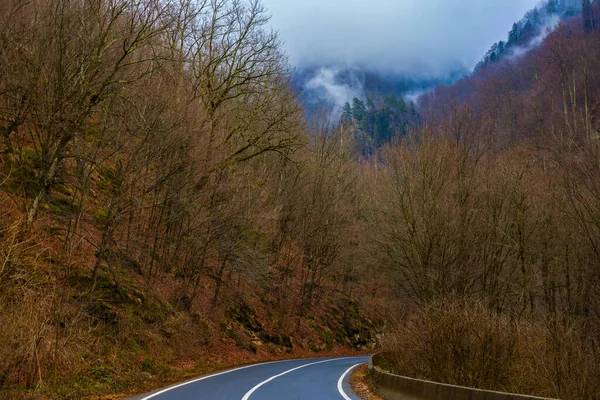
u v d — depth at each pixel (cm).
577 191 2428
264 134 2891
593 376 1412
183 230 2488
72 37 1644
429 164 3073
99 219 2122
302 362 2575
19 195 1783
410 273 3161
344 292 4856
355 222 4297
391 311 4784
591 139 2597
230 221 2564
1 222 1536
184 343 1988
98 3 1661
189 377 1633
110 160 2419
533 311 2888
